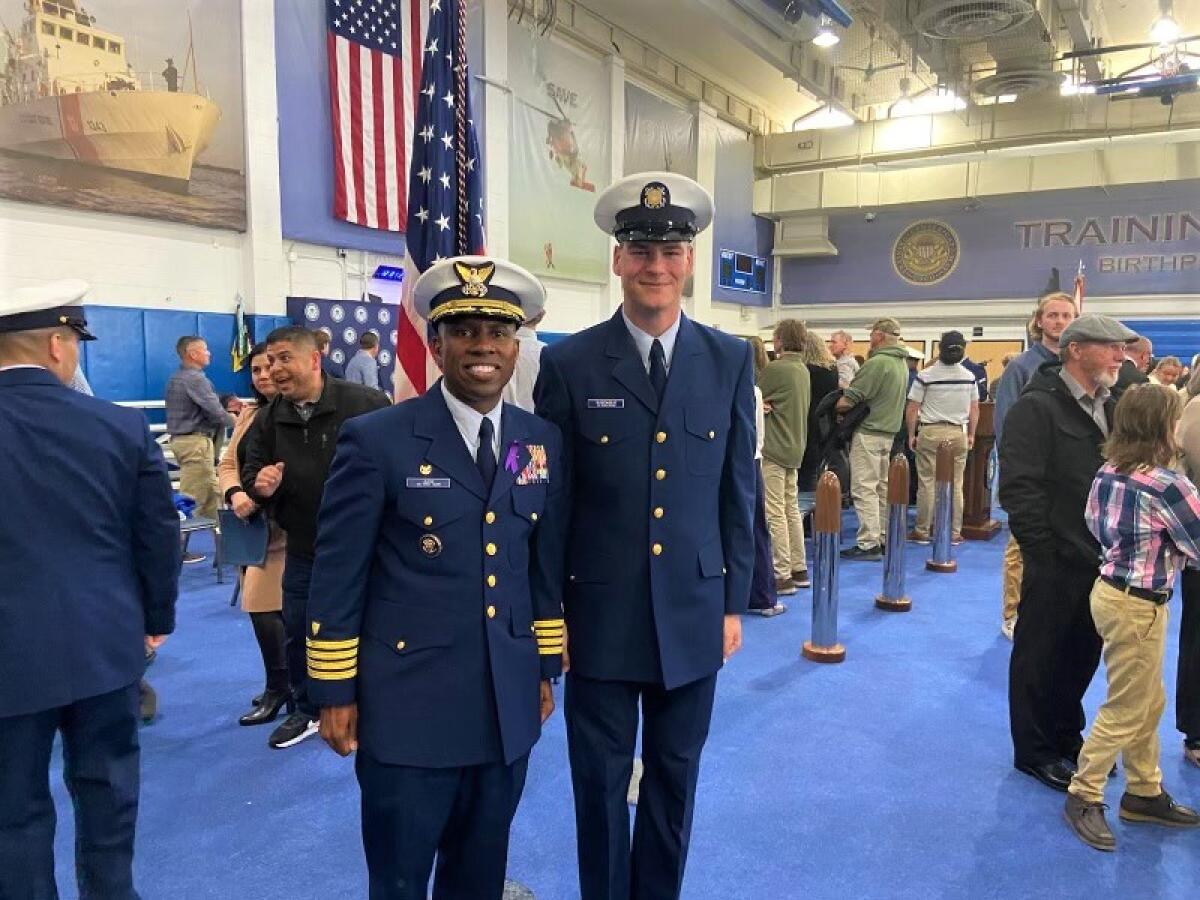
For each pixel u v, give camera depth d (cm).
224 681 387
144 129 722
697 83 1462
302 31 830
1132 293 1476
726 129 1536
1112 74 1382
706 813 269
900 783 289
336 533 153
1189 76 1172
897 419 633
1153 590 243
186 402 615
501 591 159
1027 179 1469
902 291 1672
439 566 155
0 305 179
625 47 1279
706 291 1543
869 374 622
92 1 681
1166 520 237
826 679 386
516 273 160
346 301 882
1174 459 248
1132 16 1214
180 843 252
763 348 549
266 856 246
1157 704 253
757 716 345
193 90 753
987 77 1254
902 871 238
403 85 911
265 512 320
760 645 434
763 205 1675
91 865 189
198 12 750
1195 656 301
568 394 181
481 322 153
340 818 268
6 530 171
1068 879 234
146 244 740
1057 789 284
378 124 893
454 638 155
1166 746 320
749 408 193
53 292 189
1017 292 1573
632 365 179
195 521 566
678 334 185
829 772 297
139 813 269
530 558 173
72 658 176
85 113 685
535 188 1128
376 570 158
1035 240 1549
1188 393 373
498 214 1067
